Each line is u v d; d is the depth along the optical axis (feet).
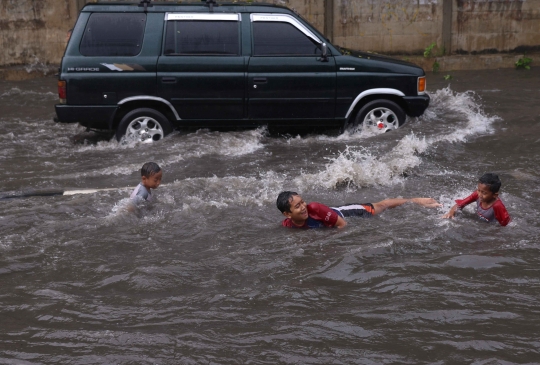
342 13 44.57
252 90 27.76
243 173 23.62
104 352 11.76
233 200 20.35
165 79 27.37
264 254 16.05
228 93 27.76
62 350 11.85
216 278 14.79
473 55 45.27
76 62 27.14
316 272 14.90
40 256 16.24
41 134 30.53
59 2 43.98
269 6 28.14
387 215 18.63
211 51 27.68
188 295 13.99
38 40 44.42
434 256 15.57
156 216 19.01
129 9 27.73
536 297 13.51
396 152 24.77
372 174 22.68
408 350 11.60
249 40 27.78
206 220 18.62
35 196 21.04
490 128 28.66
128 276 14.90
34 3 43.70
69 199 20.58
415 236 16.85
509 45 45.16
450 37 45.14
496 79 40.75
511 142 26.43
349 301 13.55
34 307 13.53
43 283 14.75
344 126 28.55
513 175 22.17
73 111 27.40
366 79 27.89
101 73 27.14
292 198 17.28
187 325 12.69
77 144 28.58
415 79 28.12
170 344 11.97
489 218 17.85
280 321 12.76
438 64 44.57
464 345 11.69
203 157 25.64
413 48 45.29
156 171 19.54
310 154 25.86
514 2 44.70
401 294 13.76
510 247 16.10
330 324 12.58
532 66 45.29
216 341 12.06
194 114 27.99
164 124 27.89
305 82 27.78
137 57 27.32
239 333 12.32
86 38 27.40
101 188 22.04
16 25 43.86
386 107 28.27
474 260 15.26
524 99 34.22
